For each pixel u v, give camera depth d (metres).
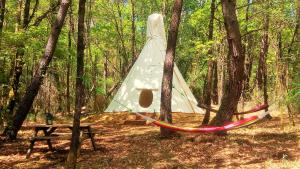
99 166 9.09
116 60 38.25
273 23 16.02
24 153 10.45
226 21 11.34
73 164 8.47
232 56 11.34
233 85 11.41
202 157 9.62
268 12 15.68
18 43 13.15
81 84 8.64
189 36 35.44
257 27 18.81
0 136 12.87
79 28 8.63
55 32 12.32
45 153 10.43
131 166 9.06
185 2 31.80
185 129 9.21
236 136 11.70
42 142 12.16
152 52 18.62
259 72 18.72
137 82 17.86
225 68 22.66
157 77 17.84
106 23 32.28
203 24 21.94
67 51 16.80
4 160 9.64
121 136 13.14
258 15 17.25
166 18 32.09
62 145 11.62
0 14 12.75
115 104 18.14
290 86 13.80
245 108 18.72
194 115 20.02
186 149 10.38
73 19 25.33
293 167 8.49
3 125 14.14
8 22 15.02
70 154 8.50
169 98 12.22
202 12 20.36
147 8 35.34
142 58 18.56
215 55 17.06
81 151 10.69
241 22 18.20
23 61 14.04
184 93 17.61
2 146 11.34
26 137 13.13
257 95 18.56
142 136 12.80
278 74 14.08
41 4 21.78
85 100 24.25
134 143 11.56
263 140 11.22
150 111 17.16
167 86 12.24
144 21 34.84
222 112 11.53
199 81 33.06
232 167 8.71
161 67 18.20
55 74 27.08
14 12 14.55
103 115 19.50
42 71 12.28
